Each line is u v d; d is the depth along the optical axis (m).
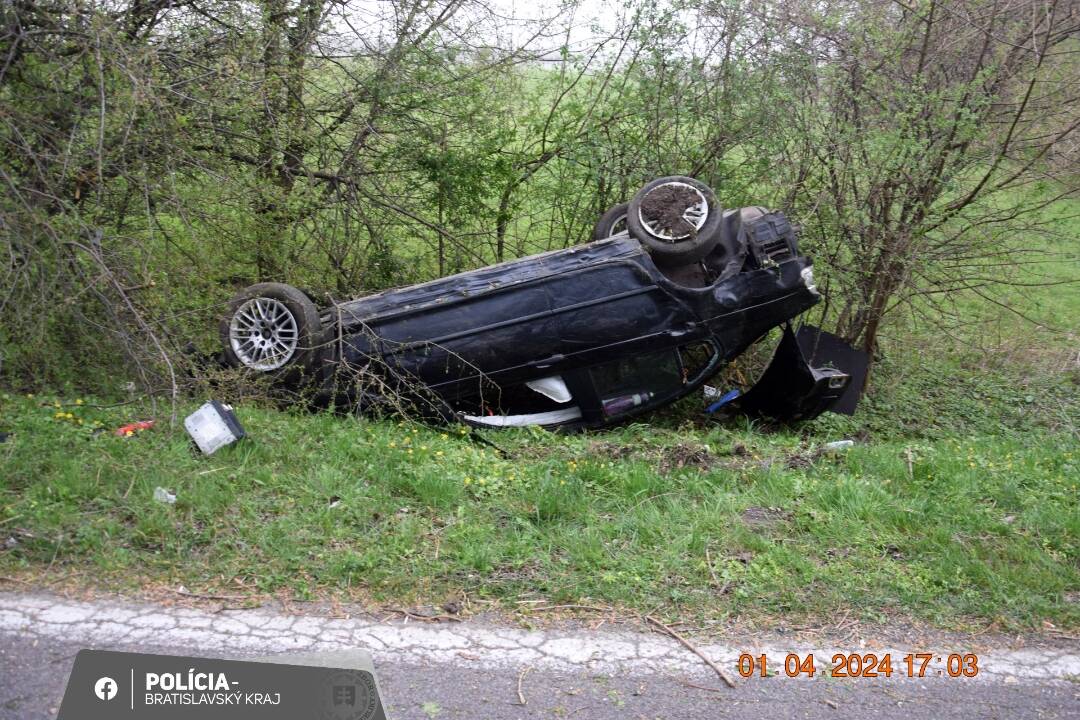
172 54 8.01
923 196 9.60
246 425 6.43
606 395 8.02
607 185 10.72
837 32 9.79
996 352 12.09
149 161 7.61
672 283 7.70
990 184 9.68
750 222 8.05
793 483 6.21
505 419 7.92
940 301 10.41
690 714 3.75
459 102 10.43
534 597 4.60
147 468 5.46
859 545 5.33
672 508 5.60
